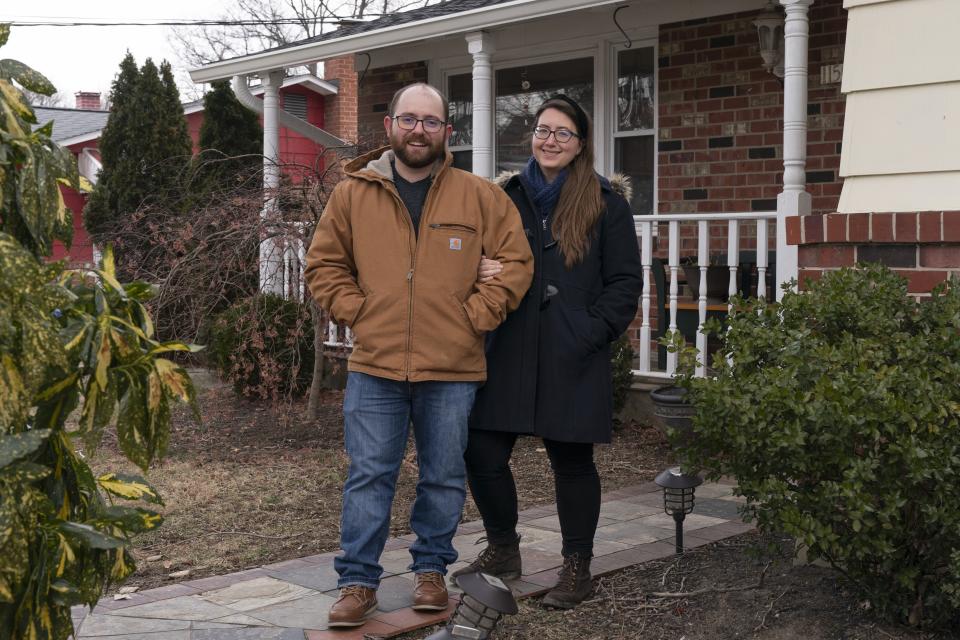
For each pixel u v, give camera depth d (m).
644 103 9.14
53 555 1.70
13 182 1.72
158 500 2.05
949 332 3.53
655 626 3.63
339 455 6.78
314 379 7.84
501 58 10.01
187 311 7.60
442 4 9.81
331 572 4.17
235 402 8.62
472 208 3.58
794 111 6.04
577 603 3.80
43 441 1.70
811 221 4.23
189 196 8.25
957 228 3.90
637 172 9.23
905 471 3.25
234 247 7.21
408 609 3.68
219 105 13.95
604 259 3.82
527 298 3.76
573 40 9.44
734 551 4.47
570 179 3.81
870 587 3.56
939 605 3.42
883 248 4.10
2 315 1.56
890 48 4.16
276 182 7.86
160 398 1.82
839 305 3.76
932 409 3.21
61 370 1.76
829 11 7.91
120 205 13.16
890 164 4.14
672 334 3.89
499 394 3.76
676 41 8.80
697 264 7.89
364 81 11.16
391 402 3.58
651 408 7.34
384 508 3.58
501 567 4.00
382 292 3.50
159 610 3.68
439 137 3.51
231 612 3.66
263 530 5.02
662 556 4.40
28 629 1.68
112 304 1.88
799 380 3.50
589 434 3.68
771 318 3.88
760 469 3.60
